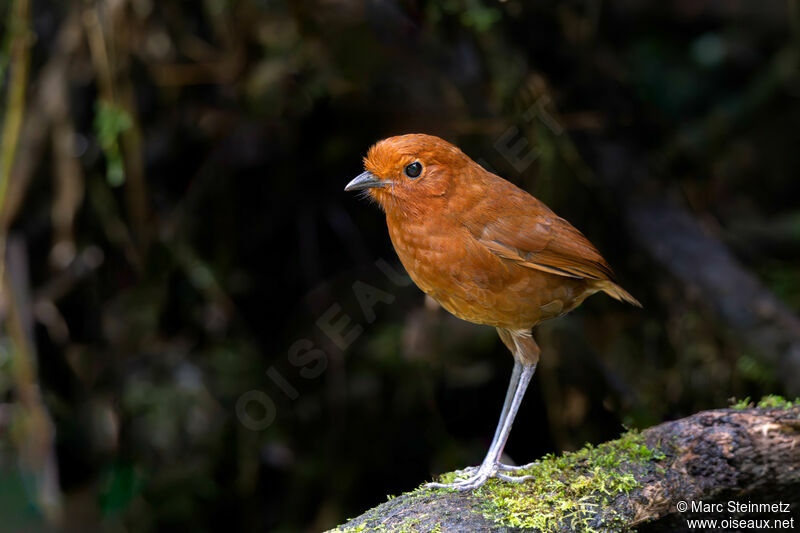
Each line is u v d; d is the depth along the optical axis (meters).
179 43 10.78
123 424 11.02
